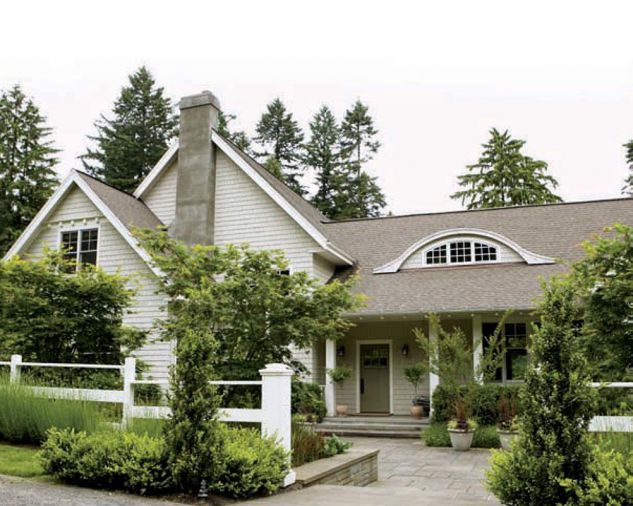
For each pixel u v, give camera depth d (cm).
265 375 734
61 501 586
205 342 673
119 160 3972
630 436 641
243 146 4616
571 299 596
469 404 1425
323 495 694
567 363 561
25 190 3378
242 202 1953
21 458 768
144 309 1711
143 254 1691
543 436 545
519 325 1739
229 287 980
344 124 4659
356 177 4416
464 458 1224
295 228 1880
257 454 686
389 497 688
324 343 1866
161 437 729
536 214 2047
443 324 1806
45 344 1173
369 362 1878
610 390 891
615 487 514
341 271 1997
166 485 649
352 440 1510
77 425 798
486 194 3622
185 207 1944
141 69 4325
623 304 934
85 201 1848
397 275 1895
